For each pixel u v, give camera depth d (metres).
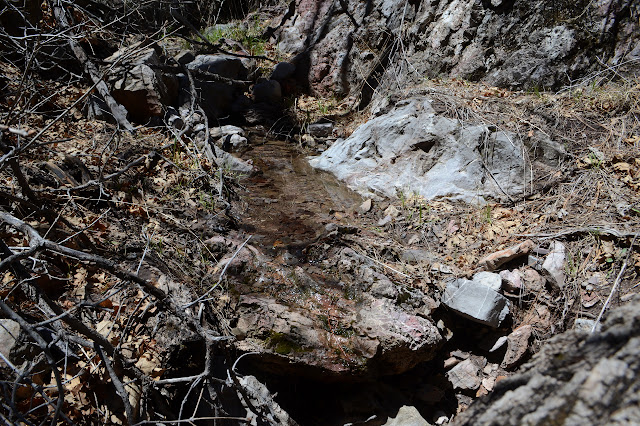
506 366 3.80
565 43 5.62
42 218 3.63
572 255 4.04
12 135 4.27
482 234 4.37
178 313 2.89
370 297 3.79
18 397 2.63
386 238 4.39
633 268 3.84
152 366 3.06
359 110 7.12
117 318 3.21
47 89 5.27
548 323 3.85
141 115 5.80
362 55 7.44
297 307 3.65
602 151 4.72
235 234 4.30
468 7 6.23
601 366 1.06
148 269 3.64
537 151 4.78
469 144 4.86
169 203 4.49
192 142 5.46
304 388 3.66
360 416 3.53
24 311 3.02
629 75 5.38
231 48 8.53
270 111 7.21
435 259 4.15
